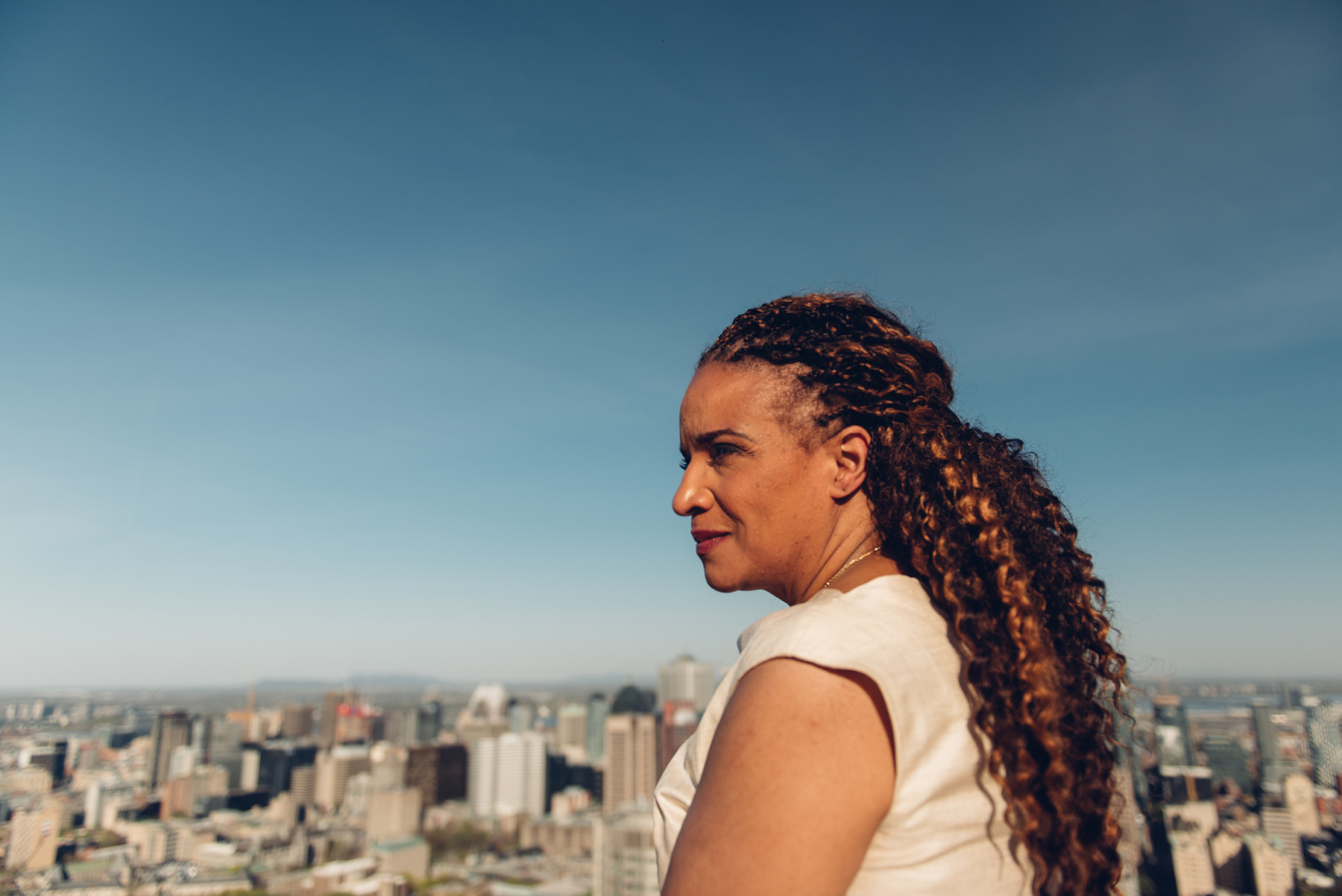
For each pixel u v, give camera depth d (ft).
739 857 1.40
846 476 2.07
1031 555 2.10
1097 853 1.73
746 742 1.49
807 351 2.13
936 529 1.92
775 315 2.25
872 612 1.73
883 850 1.54
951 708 1.65
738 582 2.20
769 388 2.12
